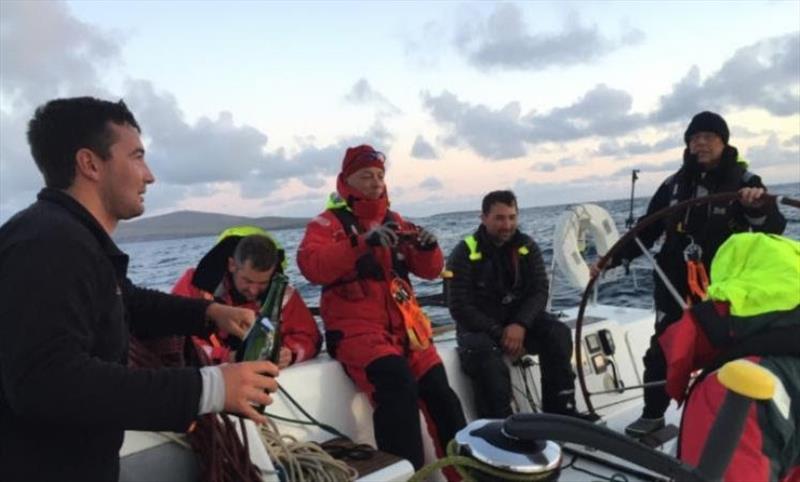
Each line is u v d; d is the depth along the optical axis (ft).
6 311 4.08
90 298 4.36
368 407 10.19
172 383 4.39
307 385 9.68
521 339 11.12
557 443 3.98
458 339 11.43
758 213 10.12
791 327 5.30
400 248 10.53
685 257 10.99
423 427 10.51
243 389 4.60
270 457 7.49
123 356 4.91
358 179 10.53
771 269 5.45
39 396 4.00
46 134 4.72
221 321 6.44
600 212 14.23
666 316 11.21
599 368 12.37
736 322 5.40
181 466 6.22
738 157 10.89
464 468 3.98
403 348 10.11
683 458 5.29
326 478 7.95
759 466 4.83
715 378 5.31
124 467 5.94
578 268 13.69
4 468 4.32
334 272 9.78
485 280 11.59
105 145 4.77
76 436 4.49
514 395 11.53
